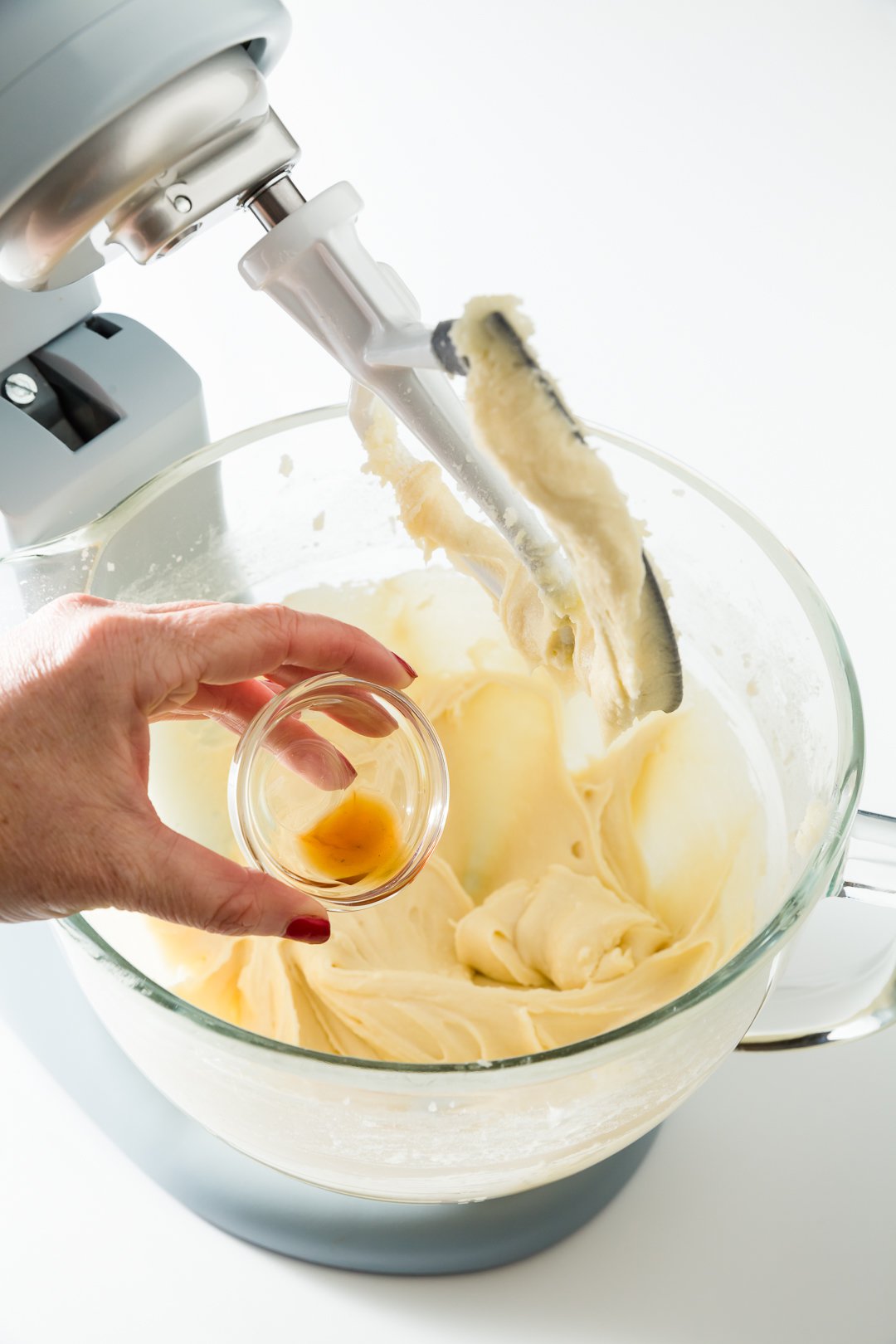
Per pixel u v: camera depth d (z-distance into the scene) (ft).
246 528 2.74
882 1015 2.20
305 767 2.29
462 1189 2.08
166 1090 2.15
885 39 4.90
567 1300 2.31
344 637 2.30
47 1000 2.63
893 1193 2.39
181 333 4.14
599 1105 1.87
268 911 1.99
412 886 2.50
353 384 2.34
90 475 2.51
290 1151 2.01
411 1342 2.28
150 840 1.98
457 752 2.69
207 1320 2.31
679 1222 2.38
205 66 1.75
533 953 2.43
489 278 4.18
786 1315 2.27
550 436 1.81
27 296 2.46
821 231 4.33
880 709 3.36
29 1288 2.34
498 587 2.54
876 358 4.04
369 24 4.96
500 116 4.66
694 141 4.58
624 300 4.15
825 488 3.75
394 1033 2.29
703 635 2.66
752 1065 2.55
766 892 2.38
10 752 1.97
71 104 1.70
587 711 2.65
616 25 4.96
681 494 2.42
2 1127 2.53
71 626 2.04
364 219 4.35
